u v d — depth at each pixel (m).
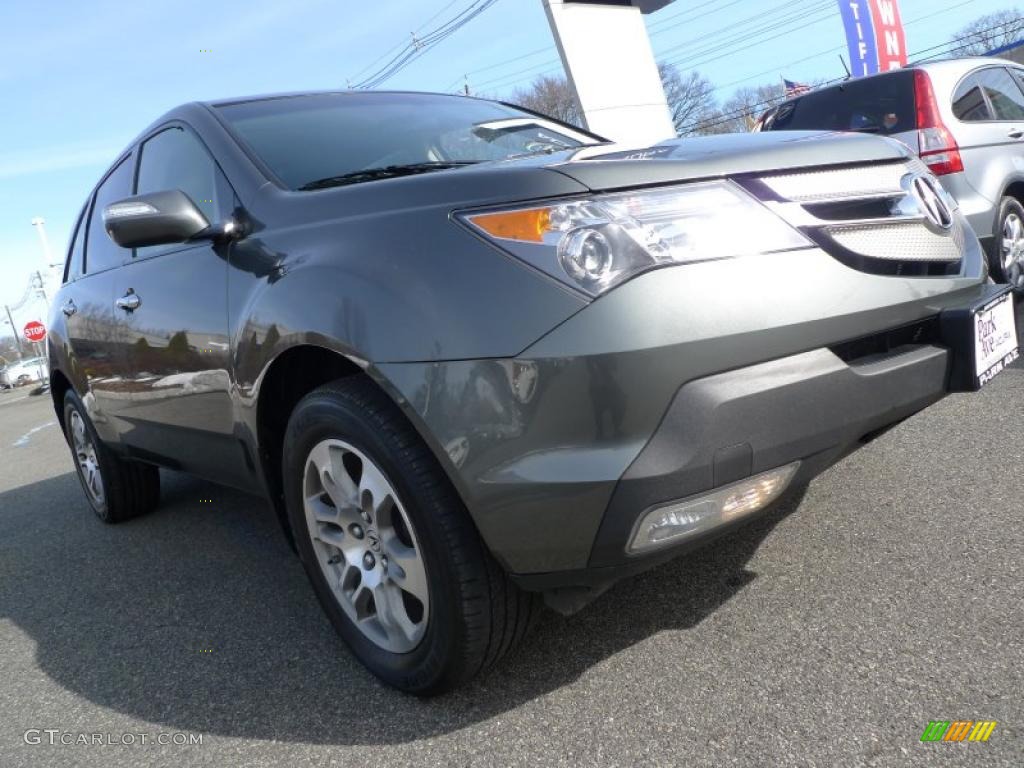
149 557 3.64
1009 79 6.08
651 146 2.20
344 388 2.03
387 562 2.13
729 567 2.55
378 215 2.02
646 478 1.67
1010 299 2.42
